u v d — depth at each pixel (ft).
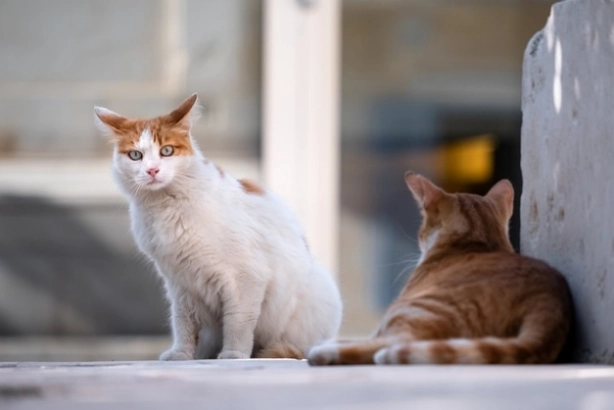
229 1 43.45
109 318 43.98
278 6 43.24
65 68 43.75
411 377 14.28
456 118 44.50
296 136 43.60
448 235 18.79
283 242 22.57
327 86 43.62
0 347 43.86
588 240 17.44
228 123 43.57
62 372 16.34
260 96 43.62
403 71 44.29
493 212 19.25
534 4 44.27
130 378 15.12
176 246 21.59
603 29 17.03
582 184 17.76
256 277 21.77
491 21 44.34
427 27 44.27
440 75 44.34
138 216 22.04
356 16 43.93
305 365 17.02
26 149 43.93
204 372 15.93
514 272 17.13
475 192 44.42
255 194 22.79
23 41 43.68
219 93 43.57
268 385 14.02
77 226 44.06
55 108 43.91
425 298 16.96
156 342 43.75
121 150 22.02
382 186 44.24
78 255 44.09
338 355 16.22
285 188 43.65
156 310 43.86
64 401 13.23
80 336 44.06
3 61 43.70
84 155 43.98
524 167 20.61
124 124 22.18
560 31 18.90
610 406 12.57
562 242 18.61
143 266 43.91
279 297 22.39
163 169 21.31
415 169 44.34
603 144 16.93
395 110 44.29
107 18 43.60
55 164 44.01
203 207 21.49
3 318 44.09
